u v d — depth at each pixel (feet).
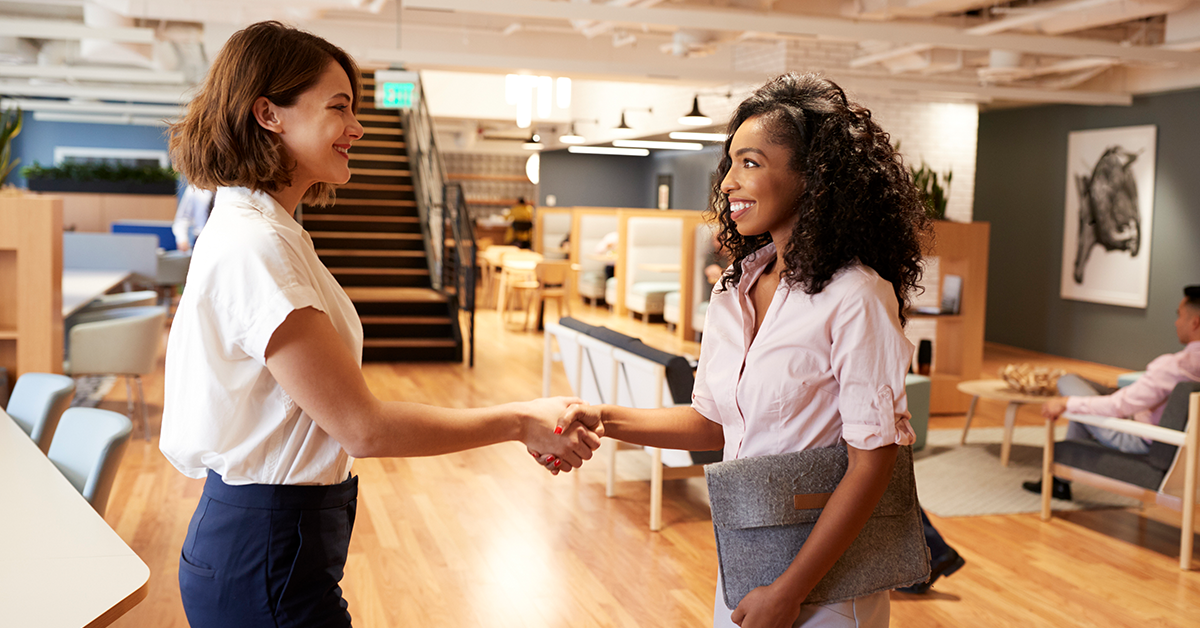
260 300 4.17
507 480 16.67
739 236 5.12
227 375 4.33
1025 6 23.99
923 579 4.60
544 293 36.81
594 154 55.77
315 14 26.81
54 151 53.16
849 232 4.30
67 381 10.16
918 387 19.66
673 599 11.53
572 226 46.55
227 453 4.40
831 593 4.38
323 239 33.37
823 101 4.48
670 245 41.04
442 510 14.88
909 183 4.60
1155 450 13.52
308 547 4.51
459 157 59.72
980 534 14.49
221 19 23.31
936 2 20.65
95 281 25.25
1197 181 28.04
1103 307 31.83
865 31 19.58
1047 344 34.32
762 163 4.48
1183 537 13.05
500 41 30.50
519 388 25.35
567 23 29.53
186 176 4.58
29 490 6.99
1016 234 35.63
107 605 4.77
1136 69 29.50
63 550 5.62
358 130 4.69
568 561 12.76
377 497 15.49
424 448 4.50
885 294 4.27
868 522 4.45
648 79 30.78
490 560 12.73
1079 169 32.48
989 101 30.53
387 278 32.55
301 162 4.55
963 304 24.12
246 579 4.44
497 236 57.52
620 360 14.90
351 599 11.30
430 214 33.73
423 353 29.32
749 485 4.39
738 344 4.77
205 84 4.52
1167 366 13.62
